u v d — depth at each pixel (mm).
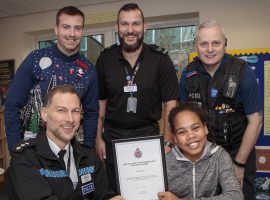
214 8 3385
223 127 1723
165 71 2035
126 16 1950
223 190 1395
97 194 1472
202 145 1473
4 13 4168
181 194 1520
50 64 1854
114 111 2078
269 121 2797
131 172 1445
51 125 1341
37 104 1859
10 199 1305
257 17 3230
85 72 1941
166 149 1782
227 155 1510
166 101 2062
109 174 2088
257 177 2846
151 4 3646
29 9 4020
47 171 1298
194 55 2938
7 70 4418
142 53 2045
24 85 1845
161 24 3891
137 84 2012
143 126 2076
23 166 1269
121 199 1394
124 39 1989
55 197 1224
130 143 1445
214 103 1724
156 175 1451
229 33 3332
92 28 4219
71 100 1341
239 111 1736
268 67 2799
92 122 2029
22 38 4340
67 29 1826
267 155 2814
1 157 4133
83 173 1408
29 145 1344
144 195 1445
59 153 1352
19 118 1873
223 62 1731
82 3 3803
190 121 1455
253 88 1646
